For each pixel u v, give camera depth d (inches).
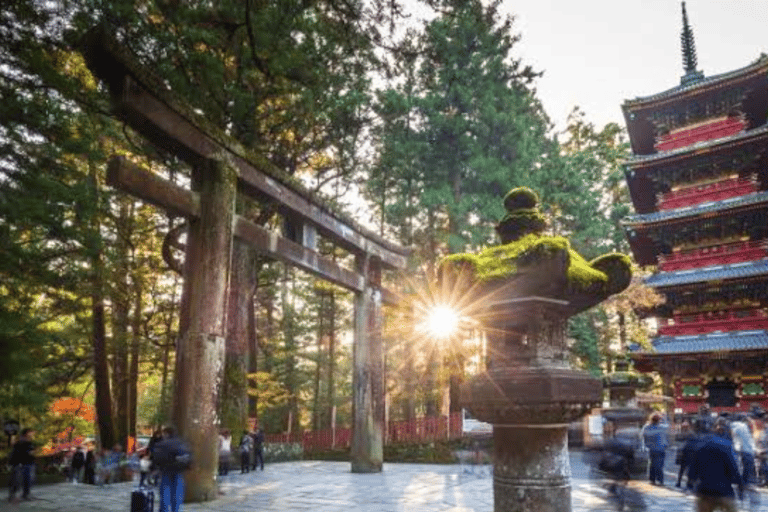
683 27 1589.6
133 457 538.6
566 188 1414.9
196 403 401.7
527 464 157.9
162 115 392.8
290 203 539.2
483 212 1221.1
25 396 488.1
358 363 677.3
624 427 652.7
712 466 248.2
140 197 387.2
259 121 684.7
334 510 379.2
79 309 777.6
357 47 358.6
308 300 1551.4
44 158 439.8
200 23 453.1
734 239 1334.9
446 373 1107.9
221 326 427.2
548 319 175.0
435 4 331.3
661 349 1245.7
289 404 1408.7
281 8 505.4
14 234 479.5
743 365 1192.8
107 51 341.7
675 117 1517.0
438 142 1280.8
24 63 368.8
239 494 456.4
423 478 595.8
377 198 1386.6
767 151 1352.1
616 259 177.2
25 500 448.5
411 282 1167.6
